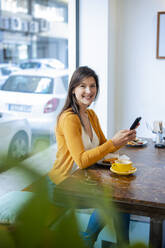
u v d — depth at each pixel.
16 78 3.64
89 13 3.36
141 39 3.55
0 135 3.08
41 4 4.83
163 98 3.59
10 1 4.00
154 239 1.25
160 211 1.21
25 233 0.27
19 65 4.18
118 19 3.59
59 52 5.23
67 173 1.73
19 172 0.28
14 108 3.27
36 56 5.83
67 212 0.34
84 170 1.61
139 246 0.29
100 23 3.33
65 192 1.34
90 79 1.78
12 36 4.06
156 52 3.49
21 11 4.30
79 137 1.68
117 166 1.55
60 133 1.76
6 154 0.28
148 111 3.66
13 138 3.21
